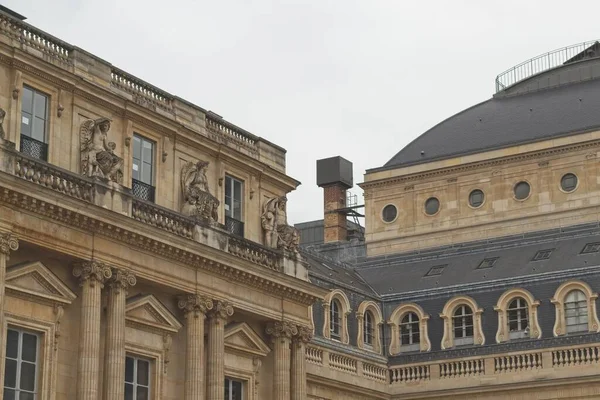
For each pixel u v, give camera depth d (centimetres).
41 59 7200
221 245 8125
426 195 12588
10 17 7144
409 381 10444
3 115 6712
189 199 8112
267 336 8656
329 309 10069
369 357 10331
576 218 11750
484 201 12238
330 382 9769
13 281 6794
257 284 8419
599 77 12700
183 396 7794
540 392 9888
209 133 8531
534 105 12700
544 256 10862
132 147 7850
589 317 10012
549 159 11988
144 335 7612
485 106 13162
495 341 10312
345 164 13700
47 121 7281
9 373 6756
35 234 6819
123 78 7906
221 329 8050
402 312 10819
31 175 6856
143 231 7419
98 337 7112
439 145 12800
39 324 6919
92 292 7119
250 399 8419
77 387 7019
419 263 11594
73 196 7000
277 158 9194
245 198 8788
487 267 11031
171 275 7706
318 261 11156
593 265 10325
